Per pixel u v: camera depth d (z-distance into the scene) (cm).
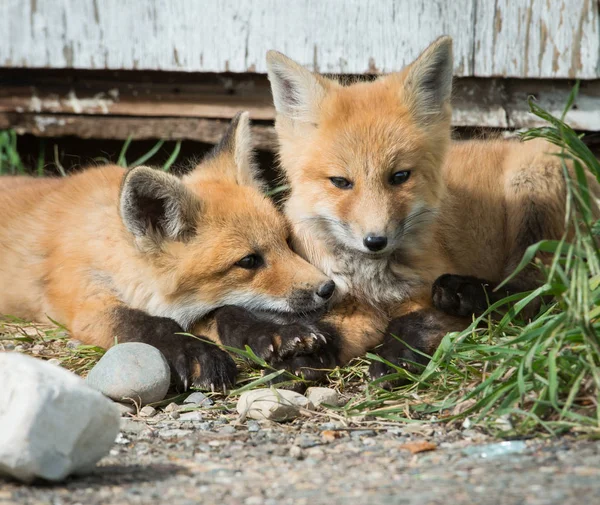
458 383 737
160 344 818
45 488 502
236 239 859
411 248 892
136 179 827
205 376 786
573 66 1140
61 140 1439
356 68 1198
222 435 654
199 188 912
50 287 937
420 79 901
